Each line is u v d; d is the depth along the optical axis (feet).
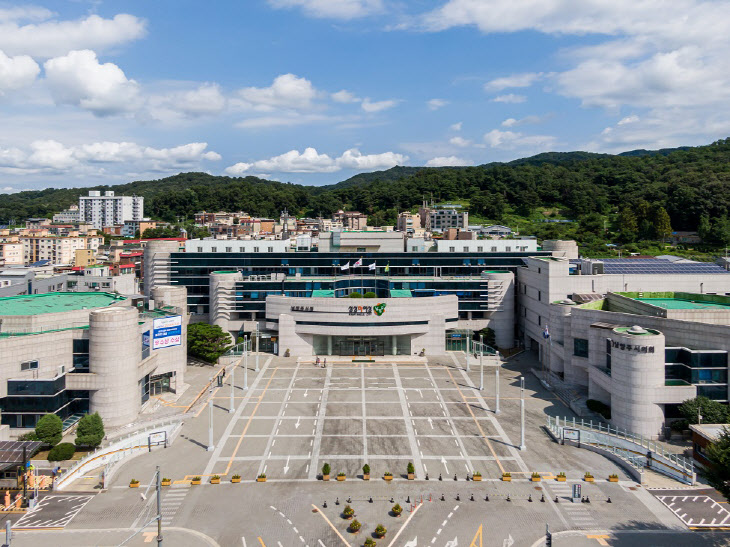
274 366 424.46
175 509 214.90
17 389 288.10
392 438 284.00
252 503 218.79
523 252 522.47
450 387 371.76
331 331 446.19
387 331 447.01
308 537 194.70
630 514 210.59
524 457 262.06
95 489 233.14
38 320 310.65
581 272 459.73
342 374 402.31
